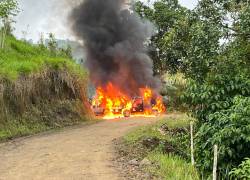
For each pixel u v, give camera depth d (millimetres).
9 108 20203
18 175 10469
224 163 10188
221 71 11938
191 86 11555
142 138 16094
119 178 9961
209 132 10375
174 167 10875
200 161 11047
